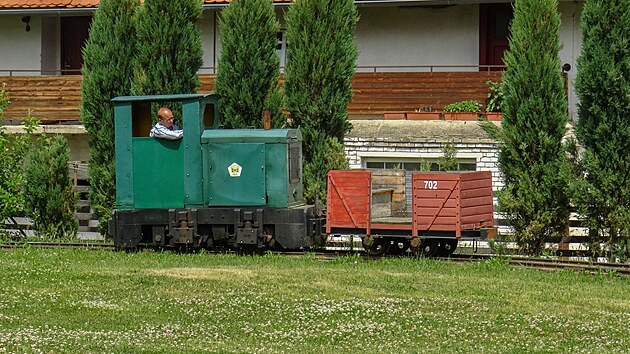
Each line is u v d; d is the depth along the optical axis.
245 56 31.23
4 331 18.78
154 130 28.61
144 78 31.80
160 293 22.33
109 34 32.97
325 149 31.02
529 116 28.95
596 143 28.41
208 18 41.41
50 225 33.31
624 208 28.02
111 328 19.16
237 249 28.94
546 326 19.47
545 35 29.19
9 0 41.44
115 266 25.97
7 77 40.72
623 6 28.00
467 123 35.94
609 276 25.03
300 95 31.22
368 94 38.44
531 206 28.91
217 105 30.12
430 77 37.84
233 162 28.25
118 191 28.94
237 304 21.23
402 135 35.75
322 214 29.14
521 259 27.17
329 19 31.22
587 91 28.41
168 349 17.50
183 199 28.55
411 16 40.59
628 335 18.88
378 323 19.67
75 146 40.59
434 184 26.91
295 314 20.38
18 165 33.94
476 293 22.50
